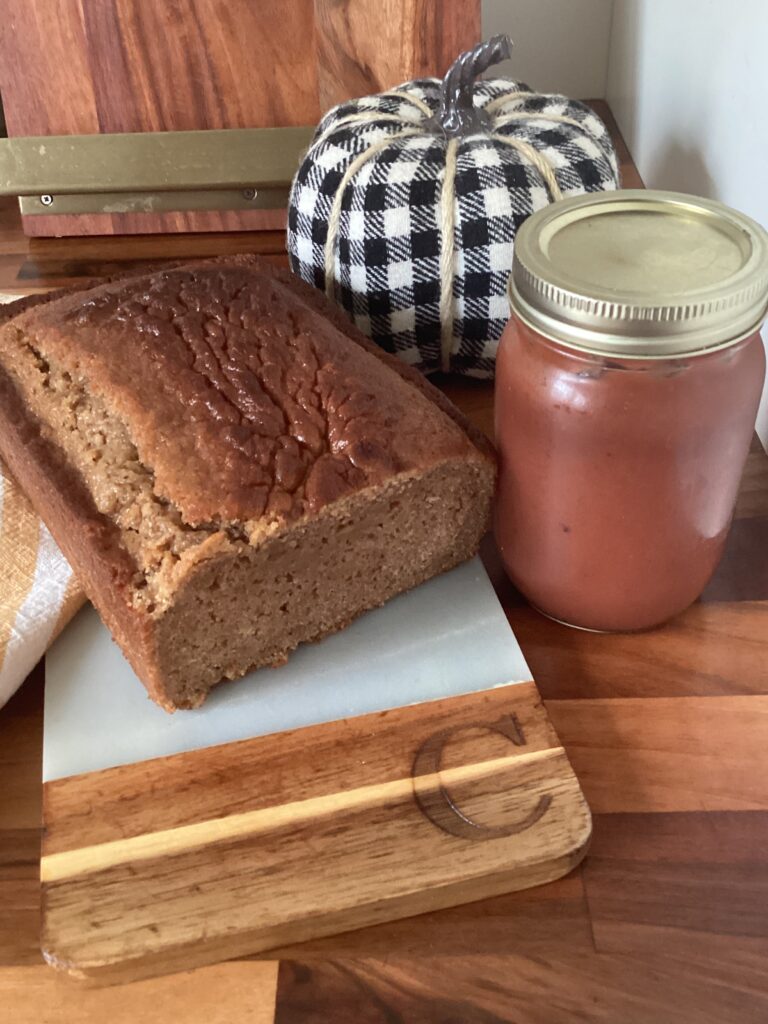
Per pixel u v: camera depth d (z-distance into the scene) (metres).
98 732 0.65
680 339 0.54
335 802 0.60
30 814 0.62
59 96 1.12
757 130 0.82
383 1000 0.52
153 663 0.63
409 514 0.70
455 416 0.76
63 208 1.17
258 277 0.80
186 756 0.63
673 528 0.63
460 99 0.90
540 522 0.66
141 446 0.67
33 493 0.76
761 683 0.68
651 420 0.58
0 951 0.55
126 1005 0.52
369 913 0.55
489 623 0.72
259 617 0.67
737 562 0.77
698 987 0.52
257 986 0.53
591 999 0.51
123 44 1.09
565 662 0.70
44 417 0.74
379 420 0.69
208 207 1.18
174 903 0.55
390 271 0.87
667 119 1.11
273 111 1.14
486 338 0.90
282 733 0.64
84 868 0.57
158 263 1.14
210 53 1.10
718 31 0.92
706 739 0.64
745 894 0.56
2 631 0.67
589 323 0.55
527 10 1.34
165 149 1.14
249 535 0.63
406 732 0.64
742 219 0.61
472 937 0.55
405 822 0.59
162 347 0.72
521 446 0.65
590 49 1.39
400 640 0.71
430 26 1.10
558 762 0.62
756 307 0.56
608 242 0.61
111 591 0.64
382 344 0.93
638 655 0.70
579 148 0.90
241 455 0.65
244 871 0.56
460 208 0.85
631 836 0.59
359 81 1.14
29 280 1.11
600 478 0.61
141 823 0.59
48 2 1.07
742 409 0.60
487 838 0.57
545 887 0.57
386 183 0.87
